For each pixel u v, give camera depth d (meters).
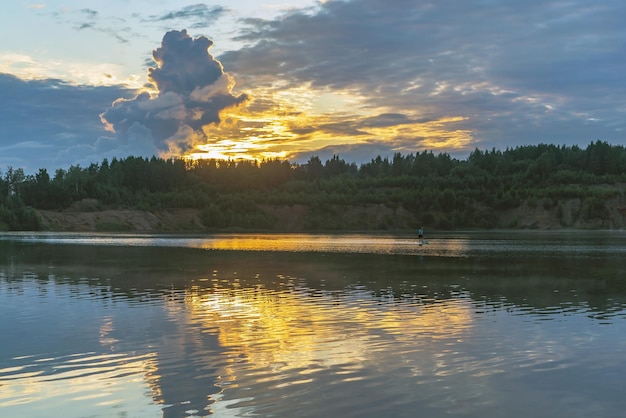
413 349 17.89
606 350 17.81
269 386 14.19
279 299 28.78
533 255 64.88
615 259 58.12
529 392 13.73
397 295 30.28
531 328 21.17
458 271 44.66
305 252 71.44
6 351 17.91
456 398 13.30
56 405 13.05
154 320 23.00
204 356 17.12
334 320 22.89
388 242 108.25
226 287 33.88
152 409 12.72
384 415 12.20
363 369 15.62
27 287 33.94
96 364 16.33
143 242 100.62
